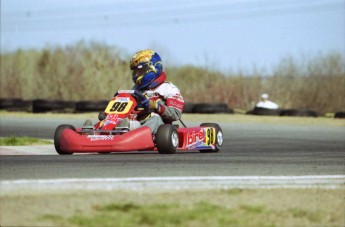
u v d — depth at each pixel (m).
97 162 30.50
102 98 130.25
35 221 18.20
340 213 20.38
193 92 124.69
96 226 17.98
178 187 22.97
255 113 103.12
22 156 34.75
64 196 20.94
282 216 19.70
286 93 121.38
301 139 64.69
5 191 21.66
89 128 37.75
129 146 36.31
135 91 38.91
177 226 18.33
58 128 38.22
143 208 19.67
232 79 124.25
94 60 132.50
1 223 17.95
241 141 61.41
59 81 132.12
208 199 21.12
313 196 22.47
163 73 41.03
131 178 24.69
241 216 19.42
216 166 29.86
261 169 29.28
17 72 135.12
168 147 37.56
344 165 32.28
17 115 97.75
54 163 29.78
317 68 120.94
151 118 38.88
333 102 120.56
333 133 73.44
